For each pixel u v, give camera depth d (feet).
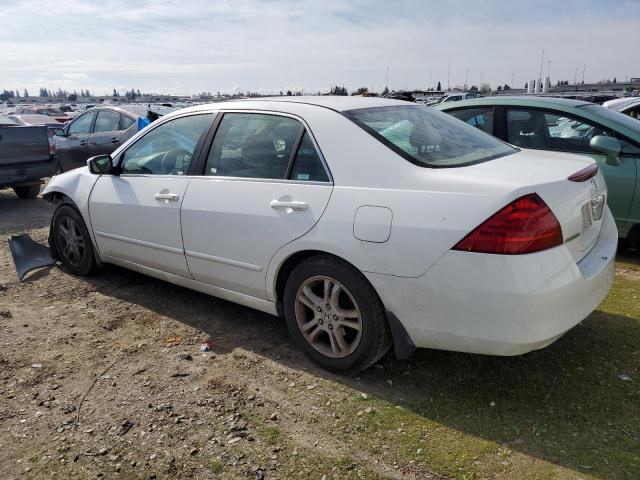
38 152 28.60
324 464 8.04
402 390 9.86
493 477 7.66
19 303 14.30
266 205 10.66
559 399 9.41
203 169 12.25
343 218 9.50
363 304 9.57
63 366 11.02
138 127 31.12
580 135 17.40
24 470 8.06
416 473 7.80
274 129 11.21
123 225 13.85
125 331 12.60
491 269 8.18
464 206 8.46
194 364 11.01
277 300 11.20
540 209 8.21
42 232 22.17
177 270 12.94
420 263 8.71
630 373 10.15
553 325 8.38
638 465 7.77
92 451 8.43
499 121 19.07
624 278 15.21
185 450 8.41
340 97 12.20
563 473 7.66
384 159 9.61
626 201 16.34
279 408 9.43
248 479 7.79
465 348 8.85
